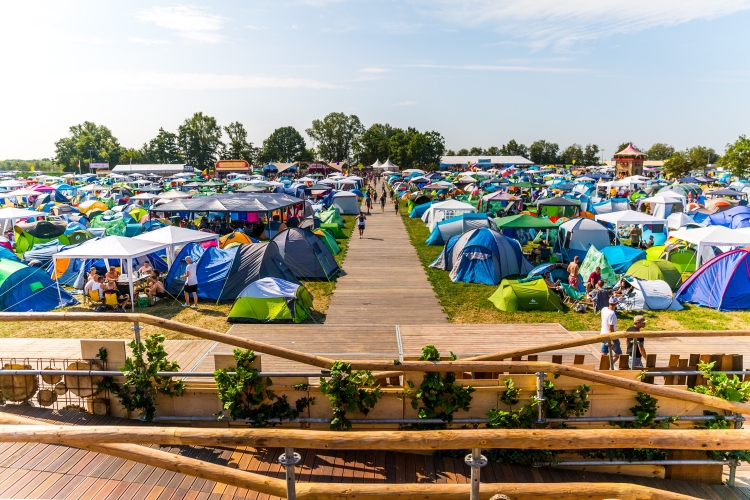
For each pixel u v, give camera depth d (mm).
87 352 6727
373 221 39375
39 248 22078
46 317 6312
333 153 145500
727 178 72875
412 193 52469
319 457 6305
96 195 54438
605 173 88500
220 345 12281
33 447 5539
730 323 15102
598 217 26656
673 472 7105
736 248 18422
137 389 6531
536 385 6848
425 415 6703
